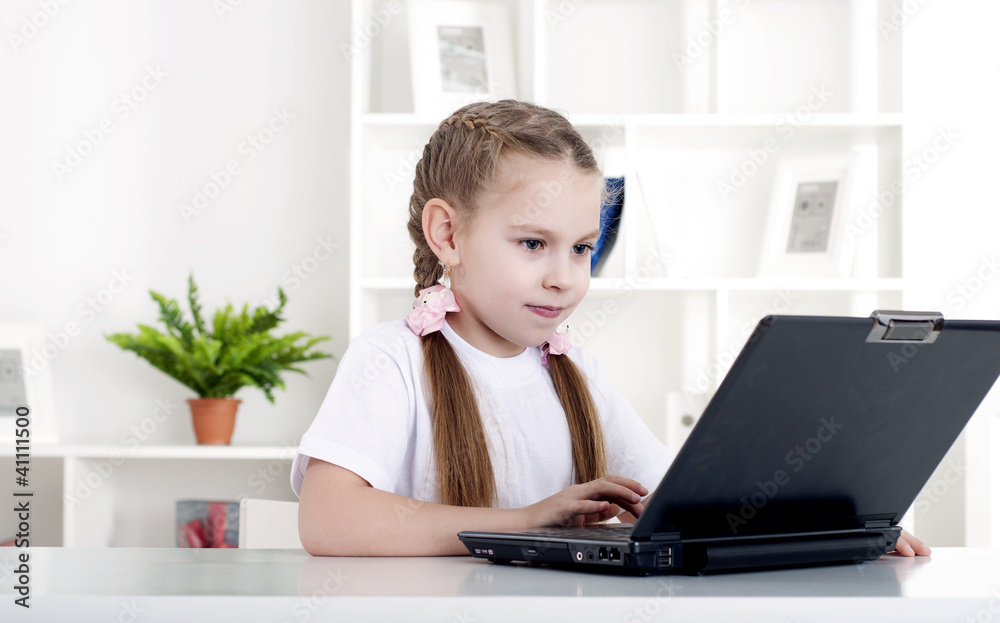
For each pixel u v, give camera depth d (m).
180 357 2.13
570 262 0.98
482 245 0.98
